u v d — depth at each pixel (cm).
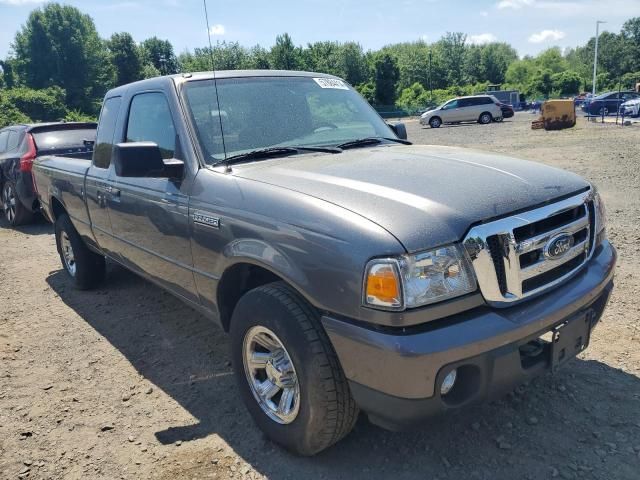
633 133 2016
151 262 380
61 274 628
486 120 3244
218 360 397
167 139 355
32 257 716
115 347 428
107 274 606
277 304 257
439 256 222
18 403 351
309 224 245
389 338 217
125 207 393
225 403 339
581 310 267
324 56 7194
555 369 258
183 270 338
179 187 330
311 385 248
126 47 6912
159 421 324
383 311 218
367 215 233
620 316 412
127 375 382
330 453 284
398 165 293
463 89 7662
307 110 382
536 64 10356
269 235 262
